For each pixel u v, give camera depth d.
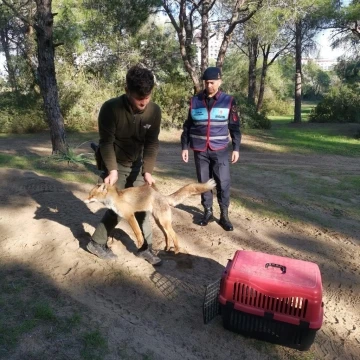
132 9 17.39
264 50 34.03
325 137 19.42
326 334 3.16
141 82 3.00
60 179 6.77
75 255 3.95
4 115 16.77
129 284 3.54
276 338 2.87
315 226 5.61
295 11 15.19
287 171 9.95
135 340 2.82
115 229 4.68
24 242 4.21
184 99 18.89
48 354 2.58
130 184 3.81
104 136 3.42
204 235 4.88
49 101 8.75
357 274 4.23
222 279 2.95
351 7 22.20
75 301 3.21
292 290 2.70
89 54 18.69
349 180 9.01
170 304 3.32
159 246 4.42
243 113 22.62
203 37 17.12
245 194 7.07
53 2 16.94
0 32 19.42
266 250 4.62
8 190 5.88
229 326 2.98
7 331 2.75
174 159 11.45
